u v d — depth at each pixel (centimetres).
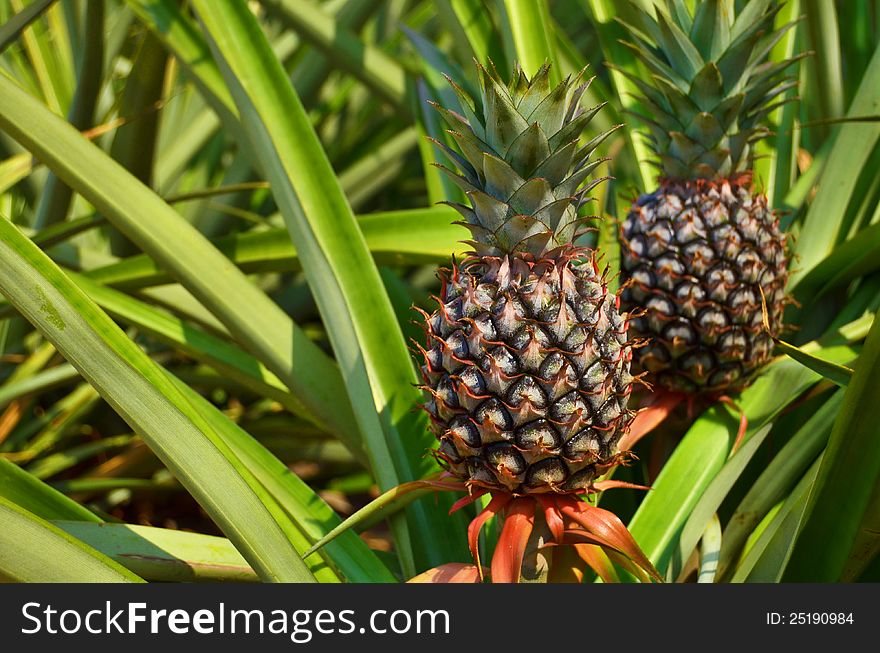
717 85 107
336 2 153
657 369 109
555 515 94
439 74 131
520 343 91
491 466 93
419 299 140
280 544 91
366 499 163
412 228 121
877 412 90
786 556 97
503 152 94
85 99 132
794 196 125
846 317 119
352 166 167
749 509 106
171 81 163
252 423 145
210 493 90
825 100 132
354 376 108
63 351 87
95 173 109
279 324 114
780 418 116
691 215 106
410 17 186
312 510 105
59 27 168
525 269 93
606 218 114
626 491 115
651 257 107
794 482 109
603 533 94
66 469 147
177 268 111
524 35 120
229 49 115
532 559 96
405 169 175
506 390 91
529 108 94
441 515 106
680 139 108
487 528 104
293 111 114
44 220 138
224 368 119
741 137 108
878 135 122
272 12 136
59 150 108
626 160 138
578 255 96
